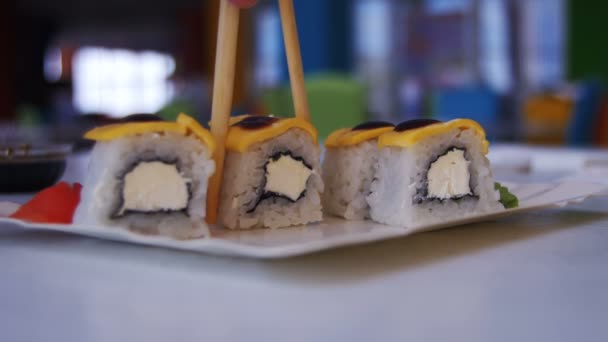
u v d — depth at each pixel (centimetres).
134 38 627
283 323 25
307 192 37
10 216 35
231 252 29
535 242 32
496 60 319
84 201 34
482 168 37
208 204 35
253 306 26
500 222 37
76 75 602
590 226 36
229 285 27
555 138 196
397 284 27
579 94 180
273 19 338
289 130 37
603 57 305
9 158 47
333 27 270
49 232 35
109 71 632
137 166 33
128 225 33
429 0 323
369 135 38
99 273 29
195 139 34
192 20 462
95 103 631
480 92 221
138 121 33
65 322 25
